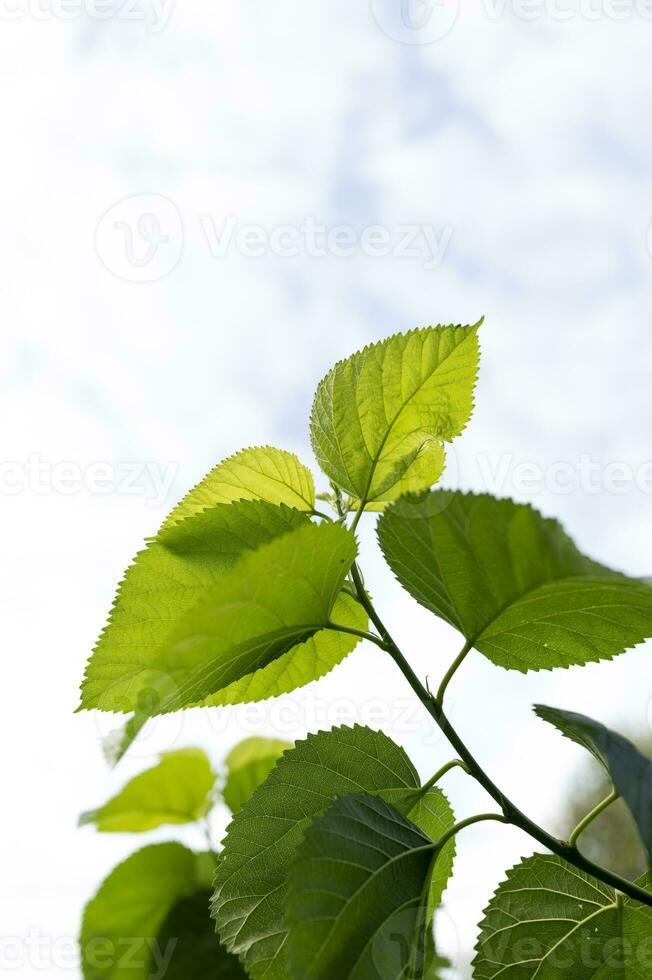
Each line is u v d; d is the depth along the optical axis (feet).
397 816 3.94
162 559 4.09
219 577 4.09
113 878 4.64
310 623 3.97
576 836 3.90
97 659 4.05
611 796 3.91
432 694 4.04
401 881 3.83
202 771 4.96
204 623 3.80
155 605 4.08
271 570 3.83
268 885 3.94
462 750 3.98
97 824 4.86
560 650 4.01
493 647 4.03
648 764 3.75
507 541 3.79
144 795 4.91
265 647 3.97
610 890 4.06
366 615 4.18
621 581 3.69
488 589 3.91
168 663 3.76
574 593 3.88
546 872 4.08
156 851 4.70
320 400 4.28
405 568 3.97
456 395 4.23
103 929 4.59
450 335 4.22
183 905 4.62
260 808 3.99
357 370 4.24
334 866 3.78
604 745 3.75
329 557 3.88
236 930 3.91
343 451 4.23
